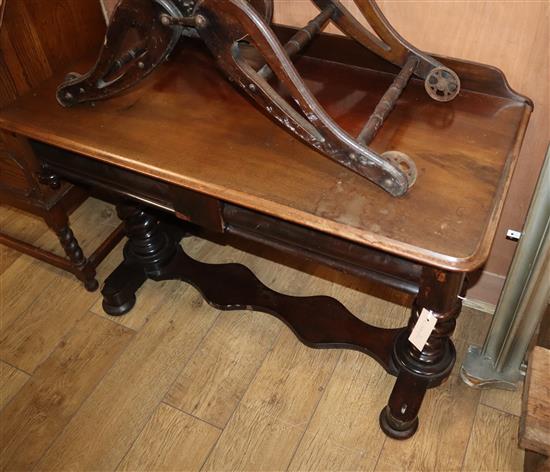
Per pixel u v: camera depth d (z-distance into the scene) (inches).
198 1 32.7
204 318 59.9
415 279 34.7
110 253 67.3
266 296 58.1
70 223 71.1
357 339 53.7
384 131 37.3
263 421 51.7
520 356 49.6
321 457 49.2
